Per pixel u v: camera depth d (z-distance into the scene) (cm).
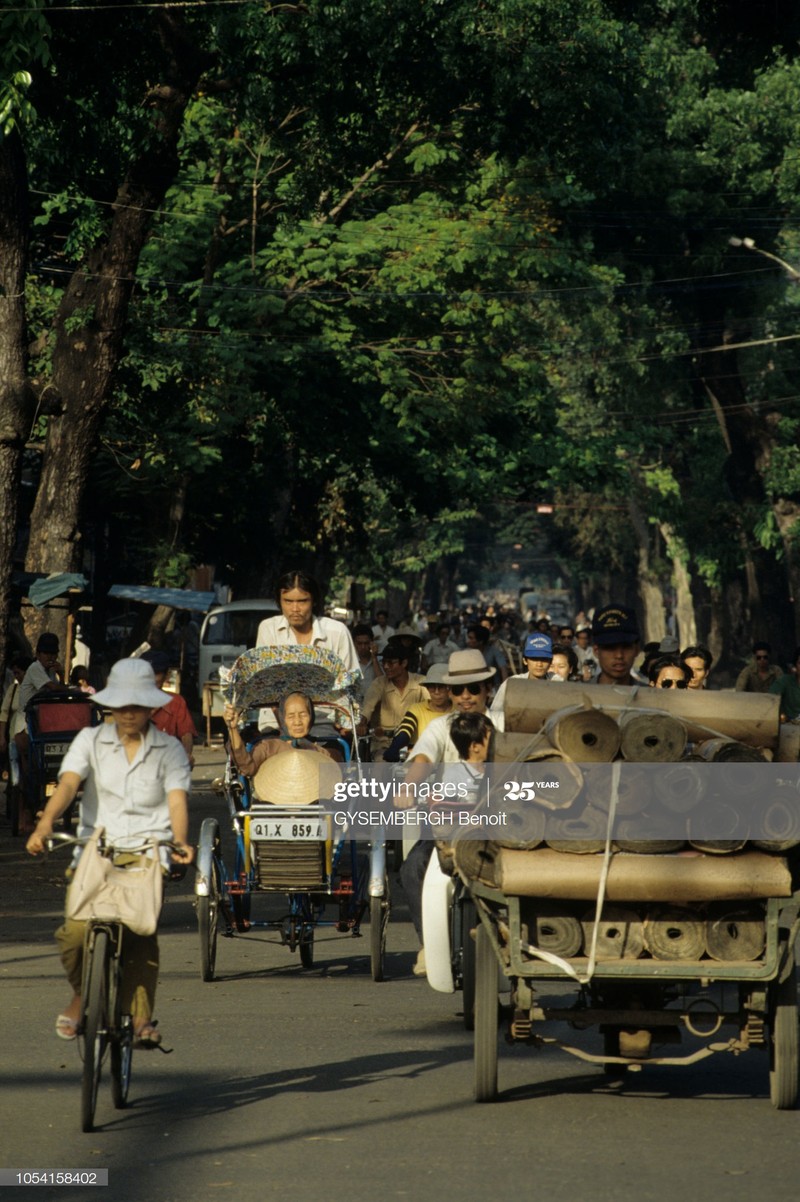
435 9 6297
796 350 12688
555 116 6888
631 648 2500
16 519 4725
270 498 10200
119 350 5725
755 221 11875
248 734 2972
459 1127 1753
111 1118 1788
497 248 8088
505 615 13275
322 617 2984
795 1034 1828
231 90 6284
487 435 8912
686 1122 1778
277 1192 1490
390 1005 2516
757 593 13388
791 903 1802
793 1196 1468
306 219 8269
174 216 7806
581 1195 1474
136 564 10788
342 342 7956
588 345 12494
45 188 6128
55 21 4834
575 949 1834
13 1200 1468
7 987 2638
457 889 2312
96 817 1855
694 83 11094
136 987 1852
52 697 4694
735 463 12912
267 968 2900
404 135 8131
